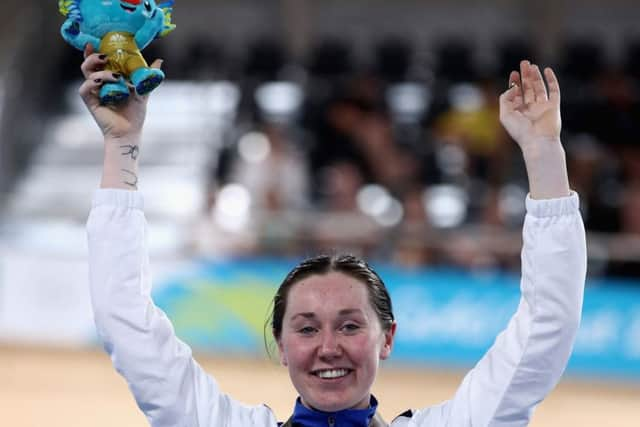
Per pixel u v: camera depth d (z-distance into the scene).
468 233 33.03
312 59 46.34
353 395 10.05
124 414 24.95
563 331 9.84
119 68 9.97
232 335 32.19
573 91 43.22
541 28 46.81
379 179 38.88
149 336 10.02
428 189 38.78
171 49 47.97
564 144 40.50
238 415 10.59
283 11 47.22
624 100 42.62
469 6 48.16
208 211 37.09
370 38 48.47
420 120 41.97
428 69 46.12
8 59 45.69
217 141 42.97
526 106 10.26
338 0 48.47
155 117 46.53
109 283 10.02
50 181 44.25
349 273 10.28
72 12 10.10
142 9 10.08
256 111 43.72
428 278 31.98
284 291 10.41
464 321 31.59
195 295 32.50
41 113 46.69
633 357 31.20
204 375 10.59
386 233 33.00
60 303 33.41
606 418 26.22
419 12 48.44
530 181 10.12
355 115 41.19
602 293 31.69
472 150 40.03
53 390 27.22
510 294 31.66
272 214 33.78
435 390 28.19
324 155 40.28
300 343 10.07
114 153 10.30
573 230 9.89
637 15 47.72
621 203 36.34
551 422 25.48
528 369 9.93
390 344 10.62
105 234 10.07
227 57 47.22
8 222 35.53
